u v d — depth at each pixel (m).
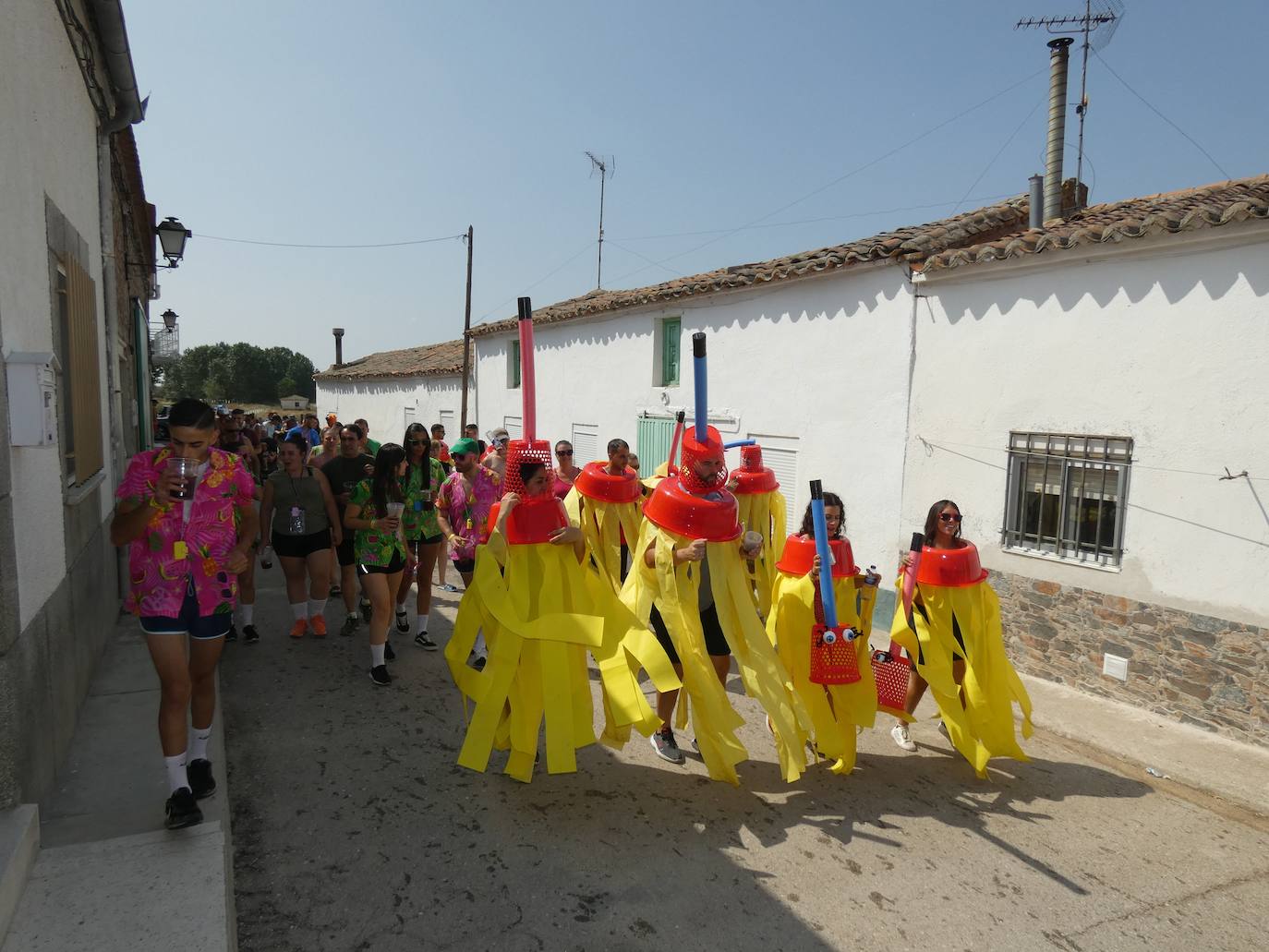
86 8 5.52
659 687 4.04
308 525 6.67
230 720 5.08
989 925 3.42
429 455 6.70
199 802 3.65
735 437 10.02
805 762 4.25
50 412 3.27
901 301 7.77
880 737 5.44
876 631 8.00
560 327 14.48
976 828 4.23
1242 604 5.51
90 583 5.17
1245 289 5.43
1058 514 6.63
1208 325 5.62
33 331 3.74
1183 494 5.80
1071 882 3.78
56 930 2.68
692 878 3.64
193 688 3.53
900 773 4.89
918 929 3.37
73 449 4.68
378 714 5.27
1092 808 4.54
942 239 7.78
